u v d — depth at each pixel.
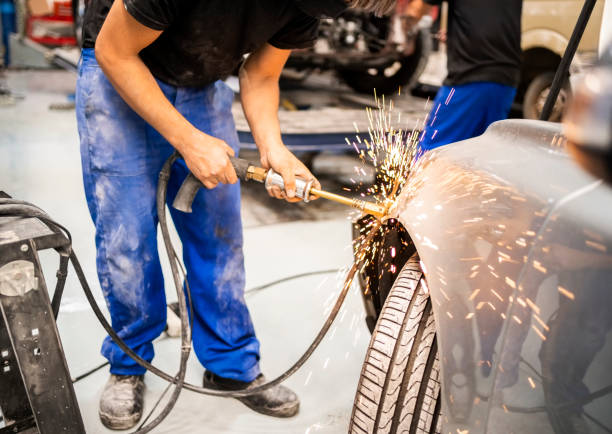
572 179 1.00
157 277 1.90
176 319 2.45
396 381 1.34
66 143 5.58
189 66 1.61
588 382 0.91
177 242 3.44
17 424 1.52
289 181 1.53
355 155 5.47
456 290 1.13
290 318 2.65
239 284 1.95
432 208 1.24
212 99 1.79
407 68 5.67
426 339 1.33
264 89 1.76
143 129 1.69
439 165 1.30
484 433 1.09
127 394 1.93
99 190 1.71
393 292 1.44
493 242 1.07
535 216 1.00
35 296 1.28
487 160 1.20
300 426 1.94
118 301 1.83
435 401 1.31
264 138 1.67
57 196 4.09
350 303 2.80
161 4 1.33
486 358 1.07
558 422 0.97
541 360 0.98
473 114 2.98
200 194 1.80
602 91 0.75
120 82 1.45
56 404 1.36
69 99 7.96
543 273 0.97
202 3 1.42
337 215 4.04
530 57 4.68
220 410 2.01
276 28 1.54
